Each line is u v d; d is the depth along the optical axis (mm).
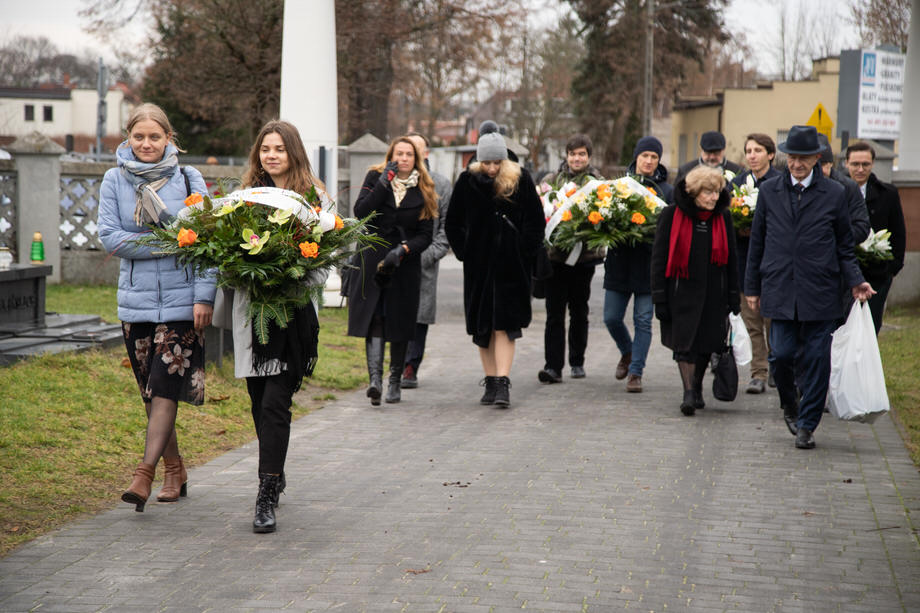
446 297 17859
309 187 5973
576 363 10852
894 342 12820
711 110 54875
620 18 51500
